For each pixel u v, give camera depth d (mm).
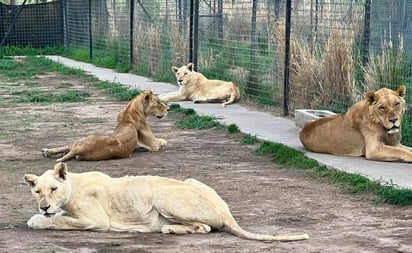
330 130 11258
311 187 9617
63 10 30625
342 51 14164
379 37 14883
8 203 9000
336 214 8383
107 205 7637
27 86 20688
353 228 7797
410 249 7016
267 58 16312
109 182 7715
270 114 15086
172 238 7324
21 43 30859
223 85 16703
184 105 16469
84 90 19672
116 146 11438
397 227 7805
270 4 17578
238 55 17656
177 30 20438
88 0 27516
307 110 13375
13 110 16609
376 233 7582
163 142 12328
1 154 12023
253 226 7941
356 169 10211
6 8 30688
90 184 7715
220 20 19266
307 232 7672
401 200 8656
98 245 7133
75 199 7641
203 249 6973
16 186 9898
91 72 23406
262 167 10859
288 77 14797
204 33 19734
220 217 7465
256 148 12117
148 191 7555
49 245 7152
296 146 11852
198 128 13961
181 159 11461
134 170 10750
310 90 14633
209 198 7512
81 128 14273
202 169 10758
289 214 8398
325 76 14367
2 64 25688
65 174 7562
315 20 15422
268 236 7273
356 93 13875
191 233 7438
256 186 9711
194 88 17031
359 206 8719
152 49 22000
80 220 7609
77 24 28938
